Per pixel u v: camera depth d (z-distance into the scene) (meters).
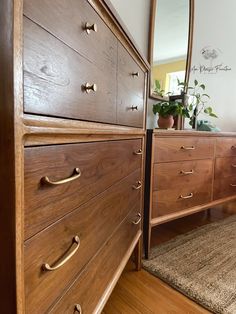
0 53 0.35
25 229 0.39
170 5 1.92
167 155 1.43
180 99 1.93
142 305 1.03
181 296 1.09
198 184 1.69
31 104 0.40
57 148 0.48
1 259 0.38
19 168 0.37
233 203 2.49
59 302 0.52
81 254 0.62
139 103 1.15
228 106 2.60
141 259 1.31
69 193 0.54
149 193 1.36
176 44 2.02
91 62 0.62
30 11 0.38
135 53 1.00
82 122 0.58
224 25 2.45
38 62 0.41
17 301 0.38
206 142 1.71
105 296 0.79
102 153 0.73
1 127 0.36
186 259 1.39
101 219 0.75
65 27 0.49
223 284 1.17
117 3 1.44
